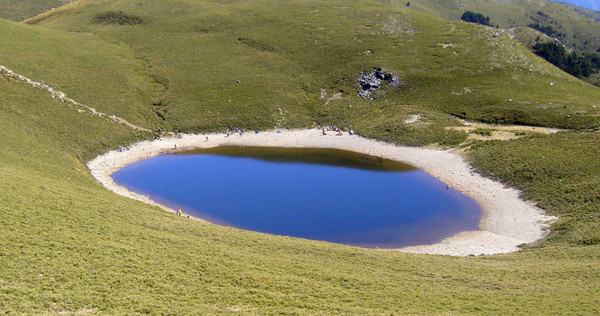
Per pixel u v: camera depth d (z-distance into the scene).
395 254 40.06
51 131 73.81
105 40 117.50
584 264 35.19
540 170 61.25
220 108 94.00
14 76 83.69
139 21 127.94
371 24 120.31
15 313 21.06
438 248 46.50
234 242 37.44
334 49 110.88
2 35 96.56
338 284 30.34
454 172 67.75
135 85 97.81
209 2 140.62
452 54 106.25
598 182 54.69
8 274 24.55
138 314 23.08
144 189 62.78
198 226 41.09
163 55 111.06
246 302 26.11
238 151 81.25
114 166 72.00
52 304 22.77
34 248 27.98
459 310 26.94
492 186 61.84
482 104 89.25
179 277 28.12
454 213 55.25
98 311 22.84
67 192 41.44
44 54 96.31
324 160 76.69
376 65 103.38
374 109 94.31
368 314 25.42
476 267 36.25
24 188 38.06
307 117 94.00
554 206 53.38
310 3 136.50
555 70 106.62
